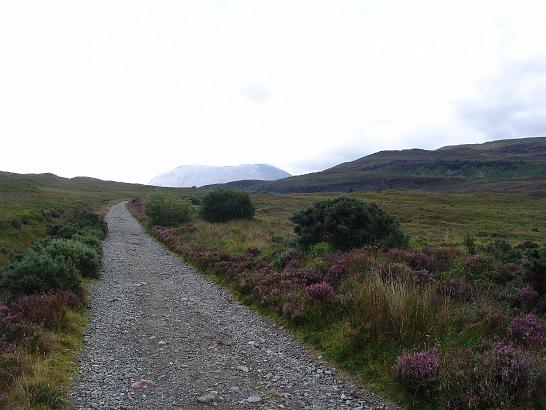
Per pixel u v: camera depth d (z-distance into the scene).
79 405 6.50
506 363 6.20
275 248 21.44
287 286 12.78
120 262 21.81
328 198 20.17
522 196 122.25
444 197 119.81
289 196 126.81
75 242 20.97
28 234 32.94
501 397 5.69
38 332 8.71
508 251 17.22
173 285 16.38
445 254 15.54
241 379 7.68
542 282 10.88
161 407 6.54
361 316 9.27
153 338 10.06
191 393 7.07
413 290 9.26
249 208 41.00
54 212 49.38
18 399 6.13
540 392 5.84
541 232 50.53
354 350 8.45
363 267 13.20
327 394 7.04
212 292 15.12
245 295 14.22
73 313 11.33
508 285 11.62
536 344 7.44
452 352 7.13
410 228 50.22
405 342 8.02
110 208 77.00
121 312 12.41
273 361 8.59
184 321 11.55
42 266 12.98
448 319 8.63
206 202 40.28
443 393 6.19
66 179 197.38
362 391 7.11
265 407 6.58
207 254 20.64
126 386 7.29
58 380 7.26
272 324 11.16
